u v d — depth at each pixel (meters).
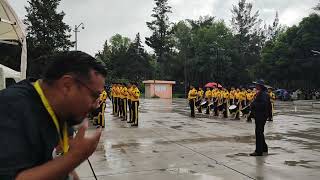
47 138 1.58
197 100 23.12
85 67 1.62
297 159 8.52
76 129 1.79
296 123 17.30
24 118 1.51
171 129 14.33
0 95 1.56
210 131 13.73
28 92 1.58
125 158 8.57
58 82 1.60
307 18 49.53
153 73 71.19
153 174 7.07
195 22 70.06
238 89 19.62
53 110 1.62
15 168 1.44
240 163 8.04
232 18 73.94
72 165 1.51
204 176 6.92
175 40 67.00
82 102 1.64
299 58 49.62
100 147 10.06
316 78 50.50
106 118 18.80
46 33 33.94
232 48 60.22
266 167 7.67
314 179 6.73
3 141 1.46
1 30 5.84
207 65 57.59
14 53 17.22
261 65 54.41
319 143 11.00
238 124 16.41
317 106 31.81
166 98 51.34
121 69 68.44
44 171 1.46
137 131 13.62
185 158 8.56
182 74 62.62
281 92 47.53
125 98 17.69
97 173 7.17
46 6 33.97
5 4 5.19
